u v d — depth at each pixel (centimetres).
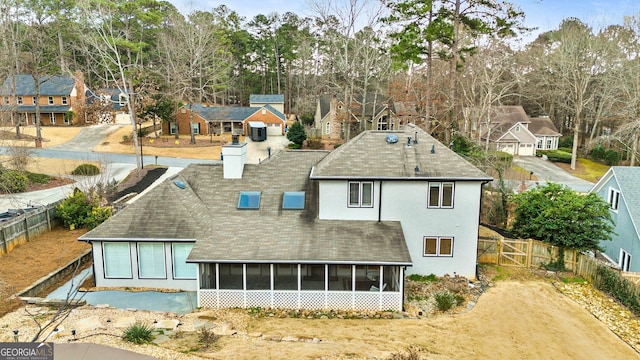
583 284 2134
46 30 6209
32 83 6512
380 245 1889
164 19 7500
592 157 5891
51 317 1533
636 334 1722
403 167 2086
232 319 1698
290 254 1814
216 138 6116
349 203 2084
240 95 8850
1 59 4894
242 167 2317
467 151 3722
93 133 5972
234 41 8800
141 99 5409
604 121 6312
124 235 1917
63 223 2662
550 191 2377
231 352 1334
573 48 5638
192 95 6431
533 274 2223
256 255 1803
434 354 1473
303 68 8275
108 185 3186
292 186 2242
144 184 3719
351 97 5238
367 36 4928
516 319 1786
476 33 3612
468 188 2052
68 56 7031
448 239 2102
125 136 5788
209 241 1902
